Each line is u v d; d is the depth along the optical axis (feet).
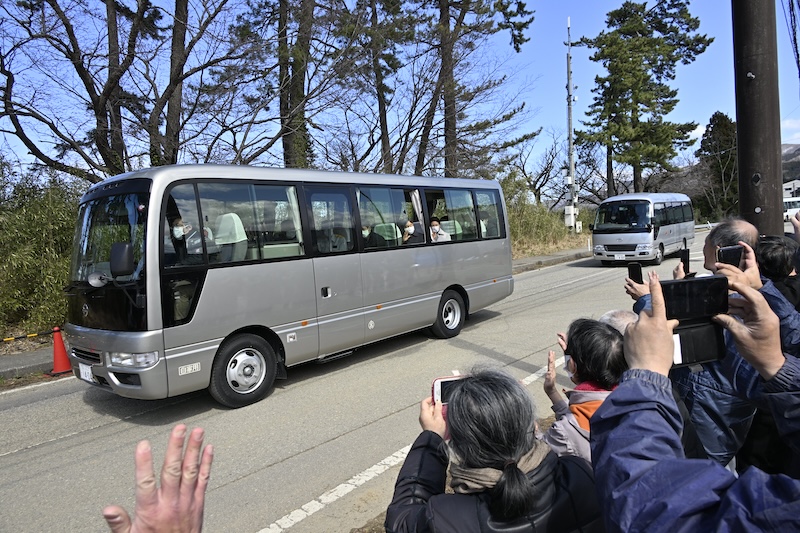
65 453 15.72
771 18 12.08
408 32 52.11
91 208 19.17
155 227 16.75
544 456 5.42
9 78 37.65
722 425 7.24
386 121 58.18
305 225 20.83
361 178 23.54
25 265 29.25
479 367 6.18
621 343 6.85
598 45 114.11
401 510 5.80
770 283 7.76
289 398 19.60
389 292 24.20
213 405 19.26
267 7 49.90
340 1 46.57
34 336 28.78
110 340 16.85
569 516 5.05
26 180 33.30
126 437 16.74
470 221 29.37
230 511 11.97
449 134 61.05
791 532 3.12
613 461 4.06
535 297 40.40
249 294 18.81
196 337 17.40
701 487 3.62
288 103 47.83
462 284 28.50
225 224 18.48
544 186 146.00
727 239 9.57
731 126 160.56
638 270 9.27
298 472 13.73
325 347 21.44
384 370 22.74
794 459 6.72
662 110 117.91
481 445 5.19
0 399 21.39
